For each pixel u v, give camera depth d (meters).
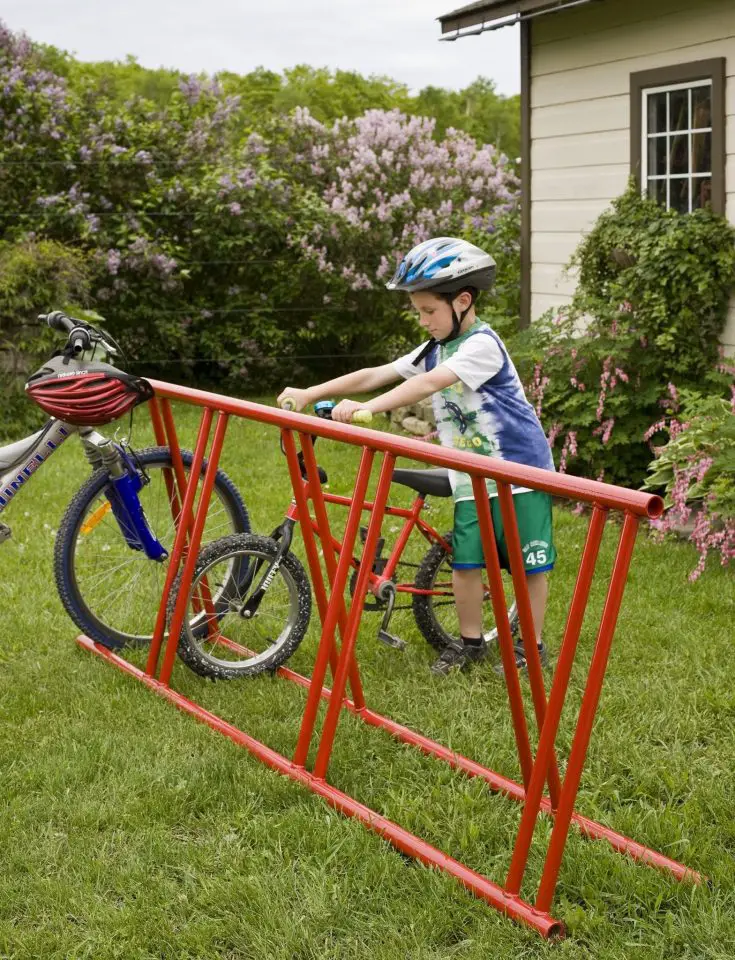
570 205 7.36
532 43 7.48
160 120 11.00
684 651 3.73
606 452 6.32
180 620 3.43
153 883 2.42
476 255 3.28
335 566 3.11
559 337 6.88
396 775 2.93
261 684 3.54
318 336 10.83
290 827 2.63
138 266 10.09
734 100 6.11
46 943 2.23
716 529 4.95
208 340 10.55
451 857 2.50
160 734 3.14
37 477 6.48
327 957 2.18
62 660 3.73
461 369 3.15
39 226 9.96
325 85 33.69
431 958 2.16
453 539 3.48
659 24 6.51
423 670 3.65
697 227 6.16
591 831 2.59
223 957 2.20
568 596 4.36
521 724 2.51
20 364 8.43
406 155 11.36
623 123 6.87
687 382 6.30
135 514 3.70
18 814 2.72
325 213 10.57
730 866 2.42
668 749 3.04
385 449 2.67
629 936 2.22
